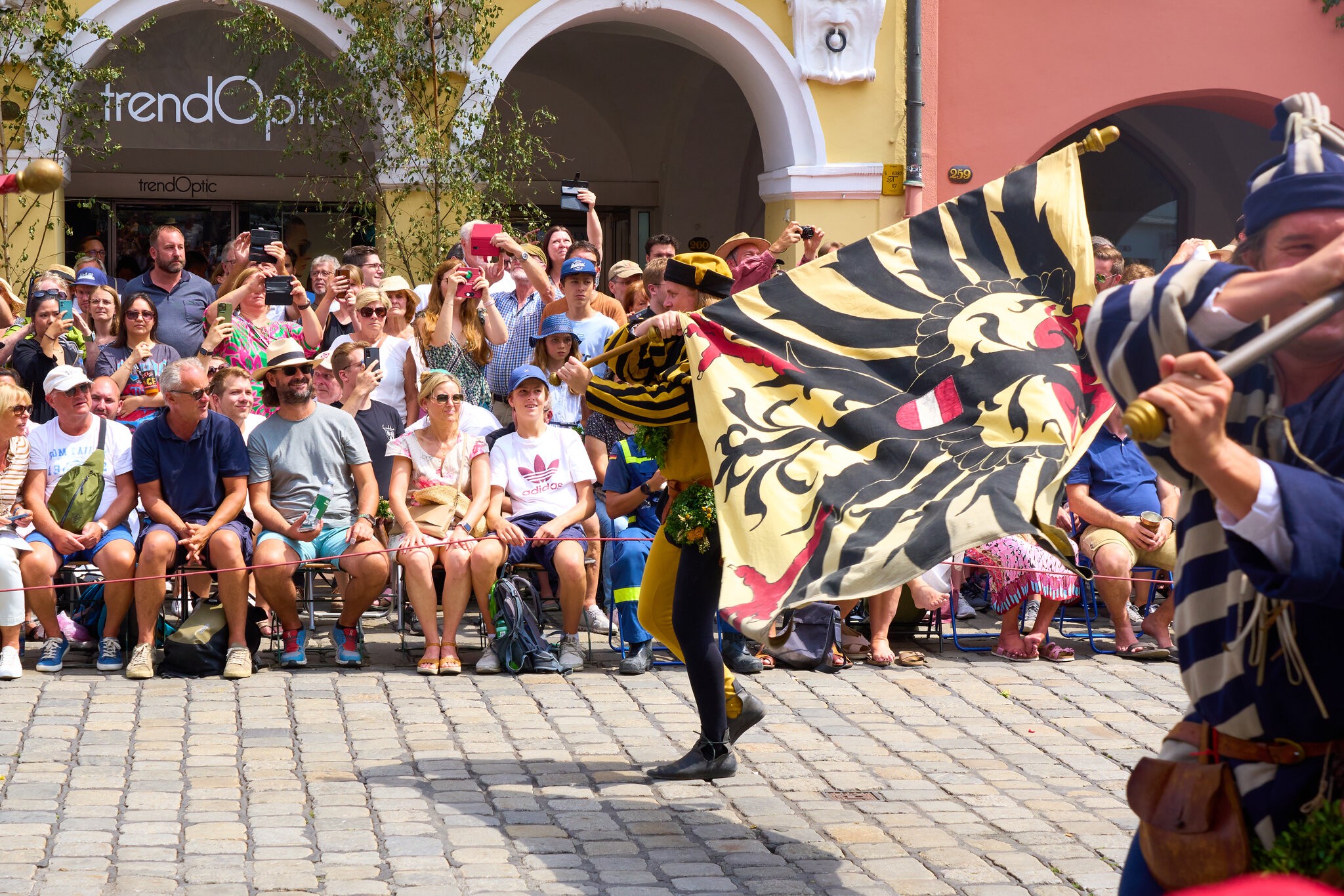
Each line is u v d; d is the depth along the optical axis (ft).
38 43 38.01
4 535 23.04
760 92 44.52
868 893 14.15
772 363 15.79
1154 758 9.20
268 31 40.37
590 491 25.45
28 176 9.96
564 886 14.23
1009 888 14.34
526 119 62.69
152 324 29.30
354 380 27.22
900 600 26.25
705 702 17.69
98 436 24.44
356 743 19.34
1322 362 8.17
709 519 16.47
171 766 18.04
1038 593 25.20
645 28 47.55
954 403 14.71
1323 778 8.34
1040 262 15.48
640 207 64.80
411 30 39.19
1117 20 46.29
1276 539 7.64
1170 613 26.18
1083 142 15.80
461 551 23.76
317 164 52.70
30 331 28.71
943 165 45.60
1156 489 27.17
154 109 41.91
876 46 43.93
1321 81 47.42
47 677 22.76
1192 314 8.18
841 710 21.74
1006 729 20.79
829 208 44.14
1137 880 9.21
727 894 14.10
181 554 23.80
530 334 30.37
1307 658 8.25
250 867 14.51
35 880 13.98
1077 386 14.48
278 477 24.70
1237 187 58.75
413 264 40.50
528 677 23.52
